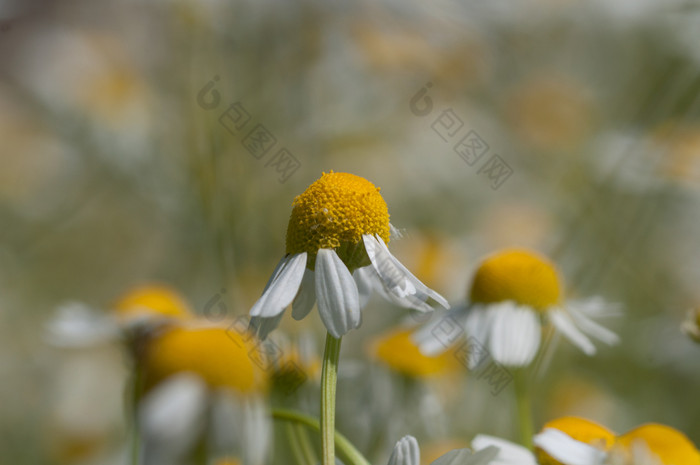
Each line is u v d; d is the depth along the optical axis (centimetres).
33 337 39
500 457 21
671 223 36
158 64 39
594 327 25
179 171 36
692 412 31
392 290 21
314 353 24
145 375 21
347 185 21
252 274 31
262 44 36
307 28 37
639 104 39
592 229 34
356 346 28
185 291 34
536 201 39
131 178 39
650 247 35
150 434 21
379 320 28
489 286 24
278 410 21
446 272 35
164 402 21
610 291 34
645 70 39
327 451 20
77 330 25
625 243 34
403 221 38
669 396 32
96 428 31
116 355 32
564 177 38
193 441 21
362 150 38
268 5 37
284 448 23
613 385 32
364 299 21
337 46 37
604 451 20
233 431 21
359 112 38
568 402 30
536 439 20
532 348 24
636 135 37
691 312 24
